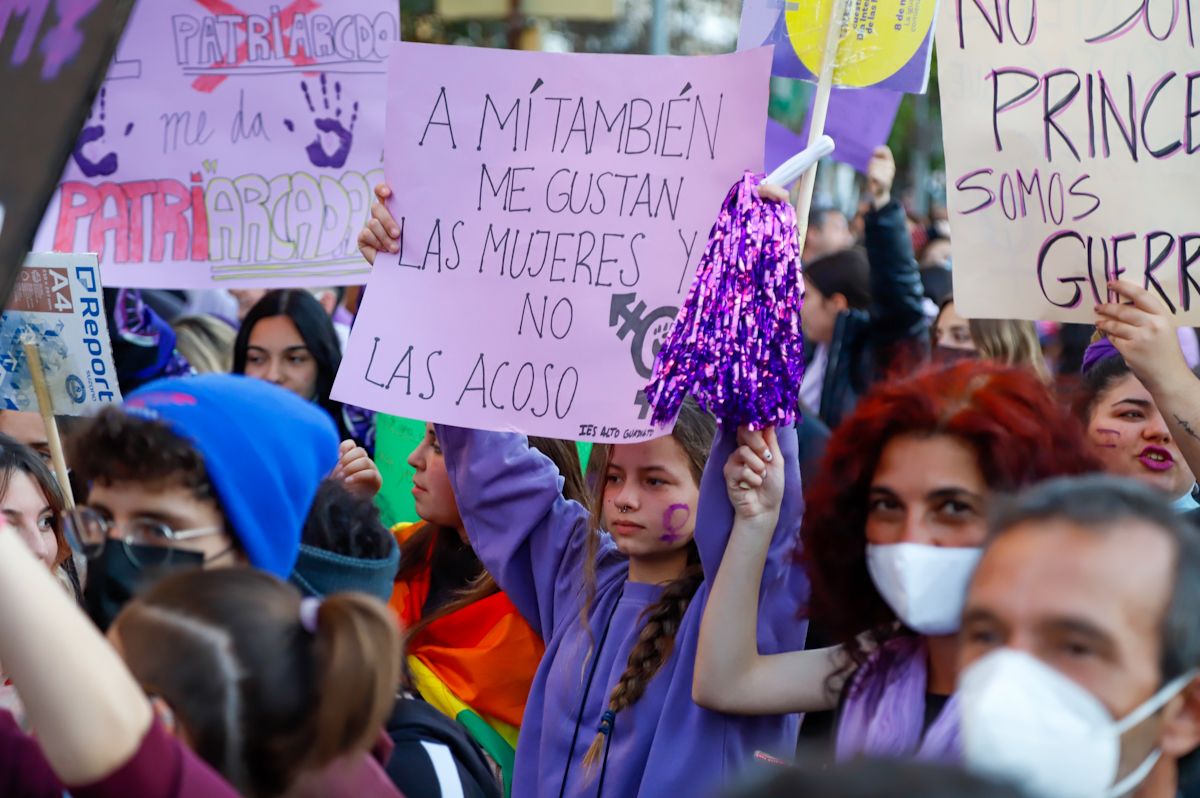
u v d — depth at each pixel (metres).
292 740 1.67
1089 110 3.19
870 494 2.19
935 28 3.26
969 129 3.24
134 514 2.07
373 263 3.18
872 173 5.54
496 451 3.16
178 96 4.08
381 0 4.00
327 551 2.42
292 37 4.04
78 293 3.28
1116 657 1.50
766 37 3.30
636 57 3.02
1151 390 2.95
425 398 3.07
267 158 4.06
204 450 2.06
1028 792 0.92
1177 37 3.13
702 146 2.96
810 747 2.39
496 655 3.30
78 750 1.45
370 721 1.69
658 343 2.96
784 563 2.75
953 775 0.91
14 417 3.91
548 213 3.07
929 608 2.10
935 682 2.17
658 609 2.85
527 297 3.06
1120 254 3.16
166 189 4.09
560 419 3.00
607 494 2.96
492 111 3.12
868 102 5.38
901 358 4.97
